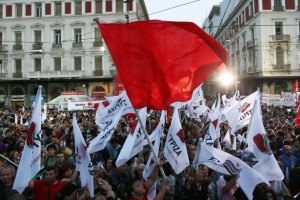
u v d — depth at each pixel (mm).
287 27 46562
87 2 50125
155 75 5531
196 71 5637
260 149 6875
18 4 51094
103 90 49719
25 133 11438
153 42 5566
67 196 5344
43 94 50250
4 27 51062
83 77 49406
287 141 9195
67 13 50438
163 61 5551
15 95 50844
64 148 10266
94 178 6867
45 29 50781
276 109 26062
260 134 6914
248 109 11328
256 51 48000
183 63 5617
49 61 50625
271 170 6691
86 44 50062
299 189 5543
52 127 14391
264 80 46469
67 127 15203
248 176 5770
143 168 7422
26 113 23016
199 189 7098
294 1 46625
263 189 6535
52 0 50594
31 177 6023
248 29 52062
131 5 49281
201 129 13977
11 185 6125
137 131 7266
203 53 5680
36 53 50562
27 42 50719
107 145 10055
